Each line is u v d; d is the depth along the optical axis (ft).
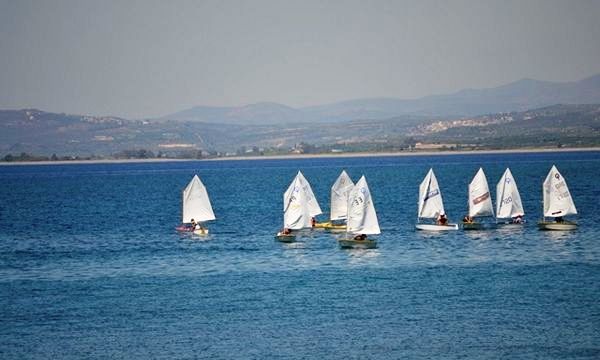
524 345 590.14
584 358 562.25
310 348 591.78
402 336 615.16
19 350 602.85
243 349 592.19
